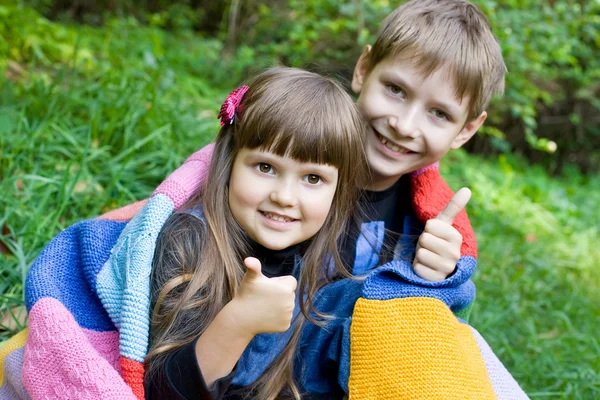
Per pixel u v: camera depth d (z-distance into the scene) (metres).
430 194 1.74
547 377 2.23
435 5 1.73
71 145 2.63
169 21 7.25
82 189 2.42
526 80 5.22
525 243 3.86
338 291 1.60
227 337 1.32
